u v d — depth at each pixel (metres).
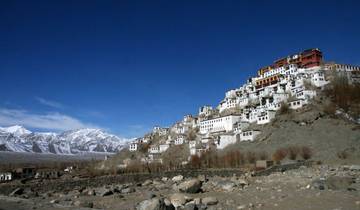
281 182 60.47
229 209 36.66
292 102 170.25
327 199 38.72
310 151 115.12
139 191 61.16
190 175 90.75
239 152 138.50
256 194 47.69
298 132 139.75
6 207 39.25
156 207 35.19
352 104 156.00
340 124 136.25
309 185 49.59
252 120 188.12
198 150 177.62
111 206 44.09
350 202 36.31
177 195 43.94
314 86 186.00
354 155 103.69
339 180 47.91
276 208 36.00
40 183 64.06
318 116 148.38
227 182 62.28
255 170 91.19
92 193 57.94
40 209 37.84
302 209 34.41
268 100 193.12
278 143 136.12
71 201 48.28
